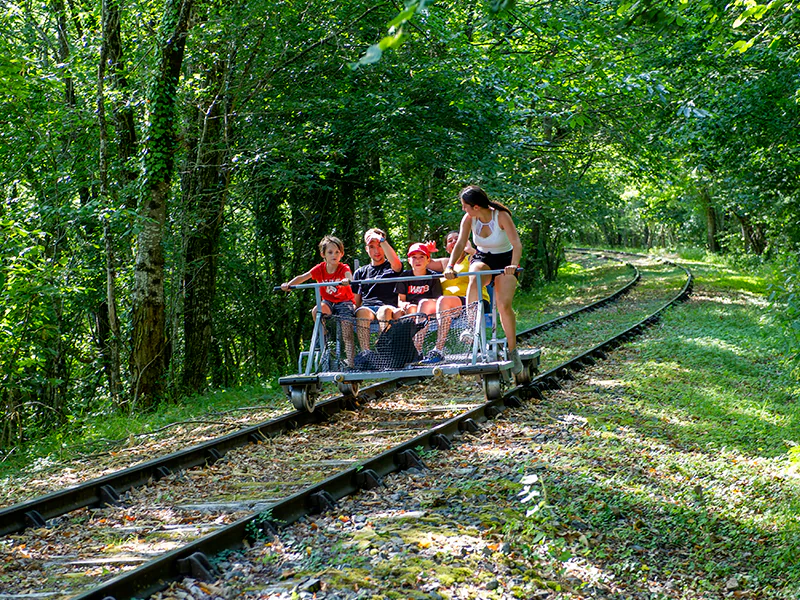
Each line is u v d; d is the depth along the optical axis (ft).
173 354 46.55
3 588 14.73
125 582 13.44
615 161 85.05
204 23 44.65
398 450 22.52
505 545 15.46
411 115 54.13
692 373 38.11
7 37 48.85
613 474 21.11
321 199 59.26
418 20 50.80
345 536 16.56
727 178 86.63
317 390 30.35
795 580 15.70
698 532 18.06
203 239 48.96
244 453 25.53
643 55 69.72
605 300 78.02
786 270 37.78
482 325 28.53
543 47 57.06
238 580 14.46
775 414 30.35
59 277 41.96
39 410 50.65
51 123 46.37
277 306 60.95
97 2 48.91
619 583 14.96
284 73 53.47
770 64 62.80
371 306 31.27
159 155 41.81
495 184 63.57
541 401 31.37
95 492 21.13
